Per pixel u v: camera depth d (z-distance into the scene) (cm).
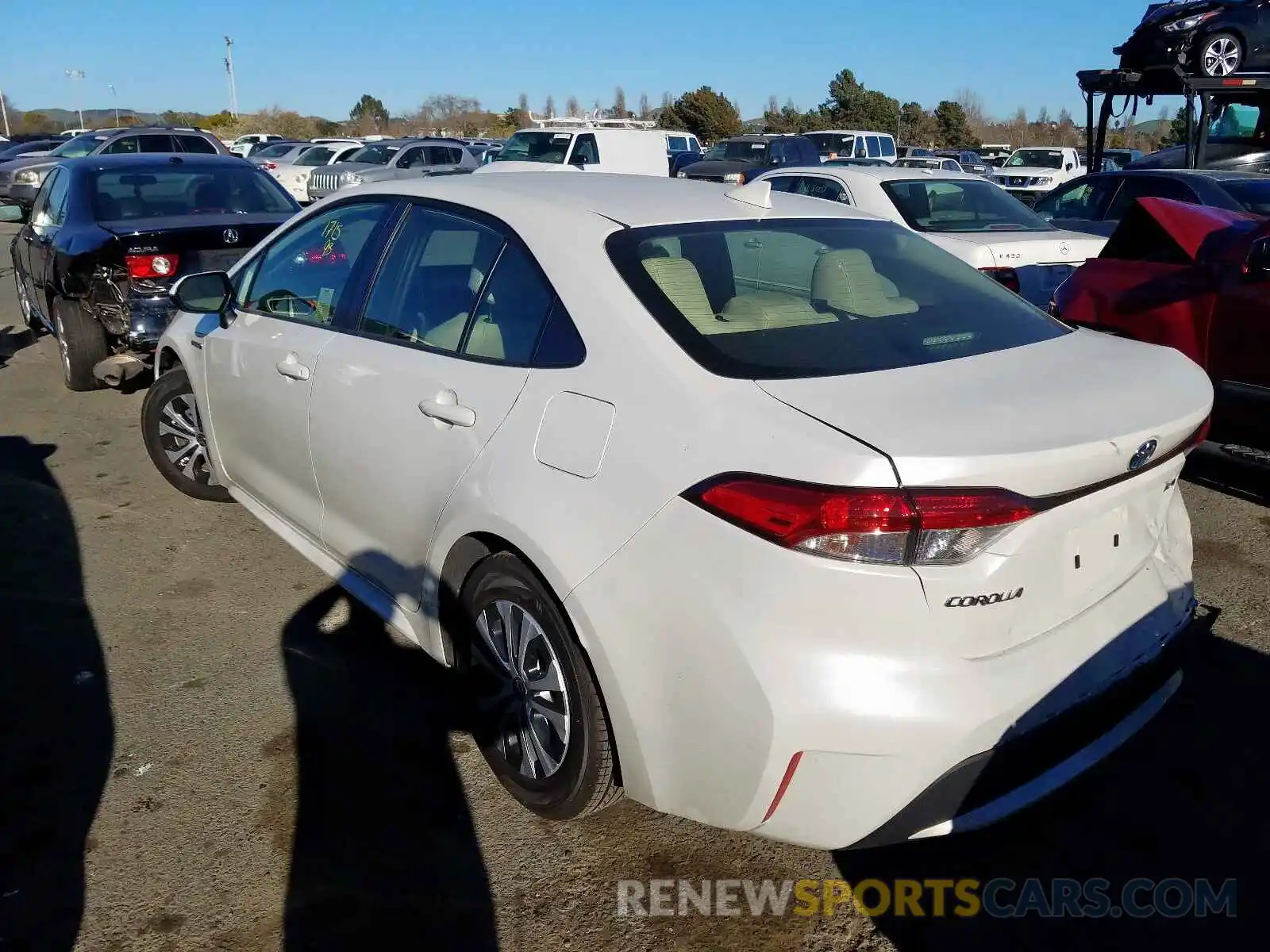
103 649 376
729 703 216
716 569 216
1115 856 273
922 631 208
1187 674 358
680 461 225
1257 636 384
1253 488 543
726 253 284
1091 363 259
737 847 277
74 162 750
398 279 334
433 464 292
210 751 315
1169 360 268
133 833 278
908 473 201
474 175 355
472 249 308
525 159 1797
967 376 242
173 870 265
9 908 251
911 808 216
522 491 256
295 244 400
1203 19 1260
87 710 337
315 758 312
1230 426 512
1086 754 244
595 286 264
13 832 278
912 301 290
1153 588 261
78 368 725
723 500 215
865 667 208
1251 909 255
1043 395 232
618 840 280
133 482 557
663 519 225
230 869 266
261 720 331
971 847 278
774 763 214
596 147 1756
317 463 358
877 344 257
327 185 1955
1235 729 326
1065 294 618
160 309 634
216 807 289
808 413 219
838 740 209
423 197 338
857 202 847
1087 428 219
